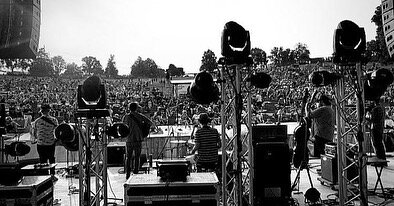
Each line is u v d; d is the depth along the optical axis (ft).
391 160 43.14
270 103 92.22
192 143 39.96
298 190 29.25
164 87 192.54
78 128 22.67
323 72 24.90
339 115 24.77
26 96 163.43
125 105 90.58
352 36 23.04
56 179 29.84
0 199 20.63
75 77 262.06
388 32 21.30
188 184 20.81
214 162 28.14
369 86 24.94
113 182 34.91
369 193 28.53
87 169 22.21
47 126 33.30
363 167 23.94
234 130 24.14
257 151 24.72
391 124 59.57
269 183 24.62
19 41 18.69
